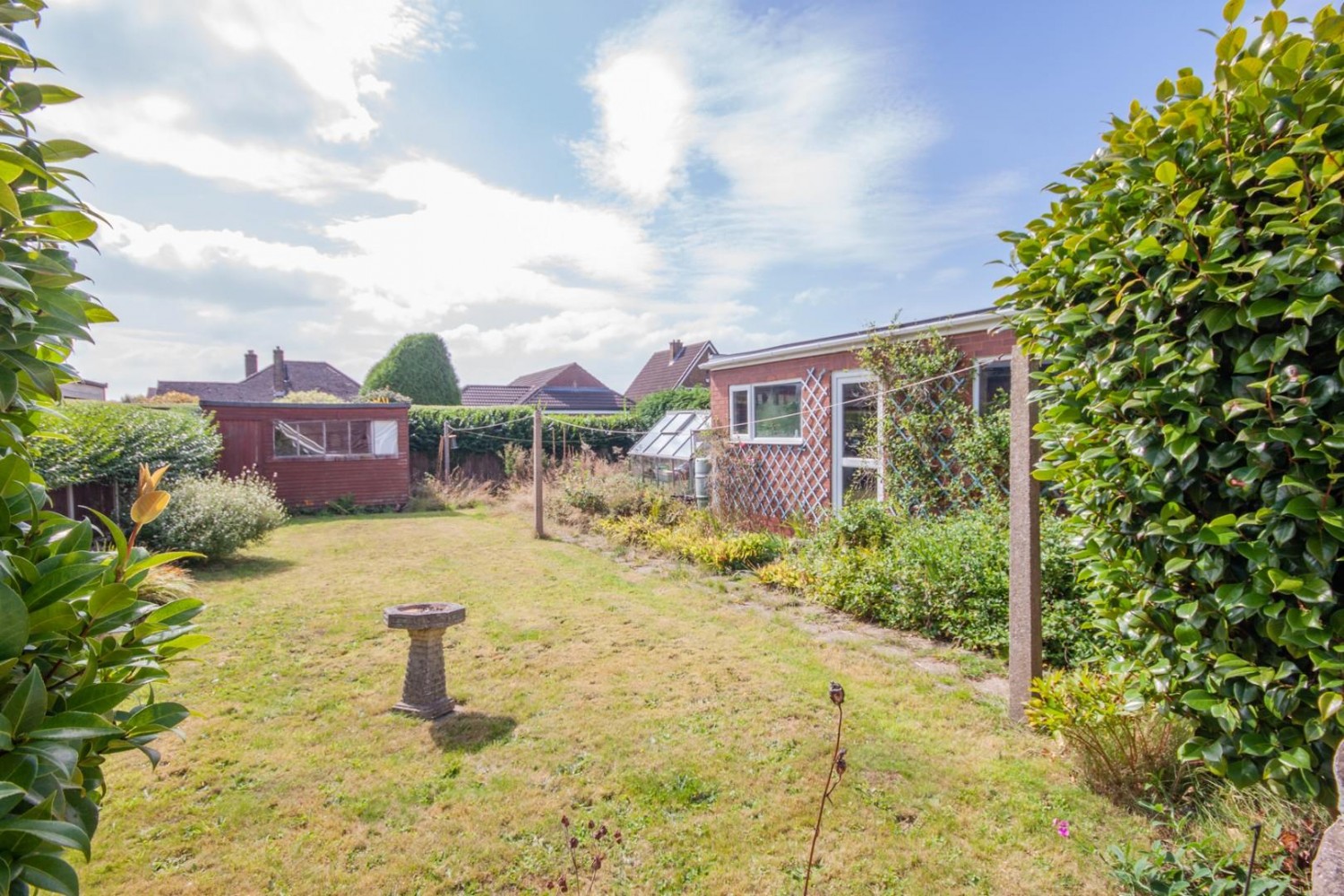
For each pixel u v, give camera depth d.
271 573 8.12
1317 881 1.60
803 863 2.56
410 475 16.75
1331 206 1.85
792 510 10.25
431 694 4.01
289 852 2.70
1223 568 2.15
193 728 3.80
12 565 1.24
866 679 4.38
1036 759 3.24
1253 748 2.14
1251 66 2.09
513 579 7.71
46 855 1.09
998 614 4.90
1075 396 2.74
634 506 11.35
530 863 2.61
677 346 30.92
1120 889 2.34
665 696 4.18
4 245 1.23
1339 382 1.87
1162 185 2.26
